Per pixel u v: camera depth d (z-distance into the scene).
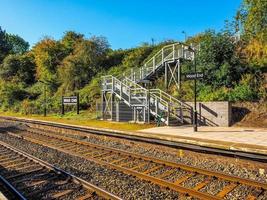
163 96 23.14
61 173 9.20
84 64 38.47
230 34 23.56
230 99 19.75
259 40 21.94
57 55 46.81
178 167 9.91
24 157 11.73
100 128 18.06
